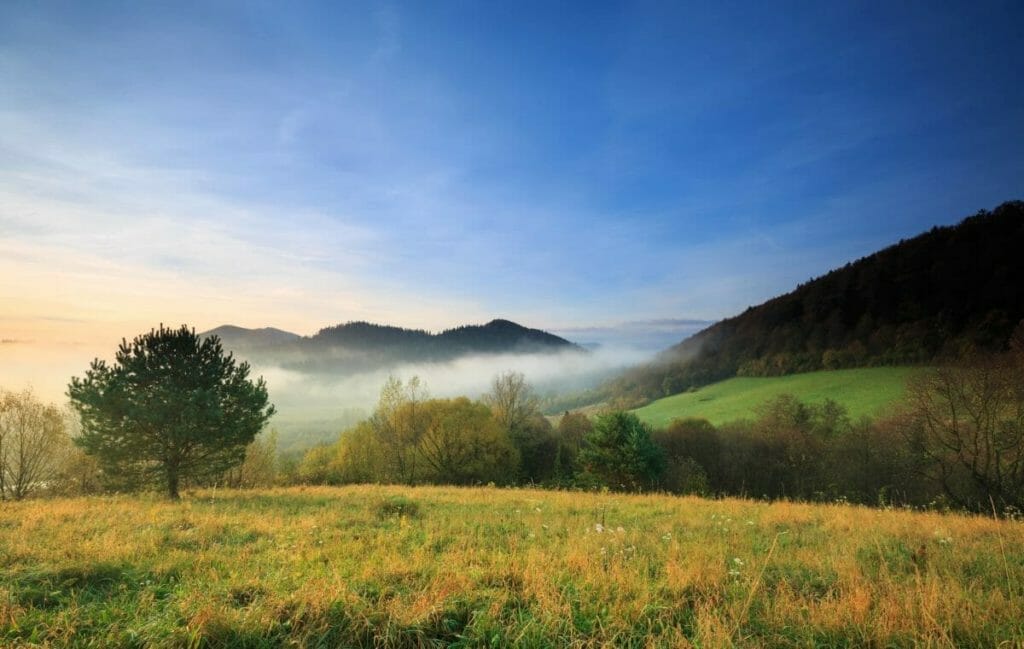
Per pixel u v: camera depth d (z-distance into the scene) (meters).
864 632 4.56
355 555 7.47
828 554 7.57
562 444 56.84
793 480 45.19
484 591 5.52
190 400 17.42
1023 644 4.27
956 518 11.93
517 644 4.50
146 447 17.55
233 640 4.54
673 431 54.44
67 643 4.50
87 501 16.30
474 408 48.41
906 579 6.06
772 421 51.78
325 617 4.86
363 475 44.16
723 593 5.63
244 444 19.44
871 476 39.09
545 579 5.82
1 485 28.77
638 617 4.96
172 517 11.50
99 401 16.83
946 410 28.06
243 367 19.62
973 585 5.72
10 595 5.33
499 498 16.55
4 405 29.06
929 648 4.23
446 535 9.17
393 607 5.00
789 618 4.94
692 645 4.38
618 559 6.86
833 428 48.34
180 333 18.48
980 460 27.72
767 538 9.07
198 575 6.41
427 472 46.47
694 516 12.09
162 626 4.65
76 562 6.65
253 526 10.24
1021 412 25.22
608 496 17.72
